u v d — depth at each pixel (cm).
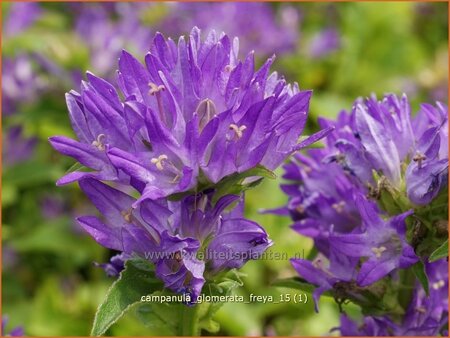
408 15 70
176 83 19
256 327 41
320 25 67
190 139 18
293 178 24
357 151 22
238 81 19
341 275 22
